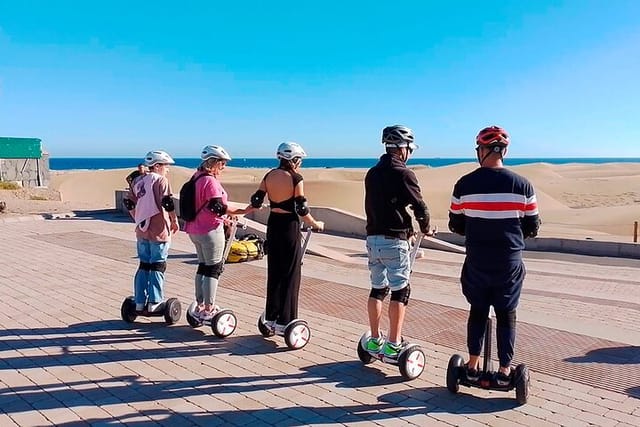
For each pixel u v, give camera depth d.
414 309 7.16
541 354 5.41
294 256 5.56
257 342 5.78
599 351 5.51
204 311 6.07
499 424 3.96
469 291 4.36
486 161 4.29
